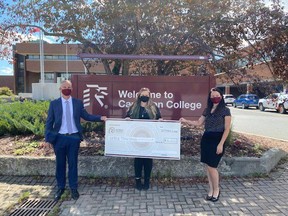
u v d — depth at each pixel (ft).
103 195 13.75
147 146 14.51
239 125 43.45
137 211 12.12
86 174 16.01
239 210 12.27
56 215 11.69
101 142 19.04
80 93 18.93
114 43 22.44
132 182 15.46
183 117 18.81
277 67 22.56
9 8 21.26
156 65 28.07
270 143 23.66
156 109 15.17
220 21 21.47
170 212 12.05
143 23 20.59
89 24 19.63
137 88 18.88
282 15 20.61
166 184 15.19
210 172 13.12
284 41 21.24
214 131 12.91
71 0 19.26
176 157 14.44
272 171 17.34
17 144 18.90
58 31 21.44
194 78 18.67
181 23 21.43
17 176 16.20
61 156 13.55
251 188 14.70
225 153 17.53
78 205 12.66
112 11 18.67
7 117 22.54
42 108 27.22
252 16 21.13
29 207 12.50
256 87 25.16
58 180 13.71
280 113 69.10
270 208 12.48
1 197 13.50
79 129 13.73
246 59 24.11
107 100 18.97
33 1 20.12
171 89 18.79
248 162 16.30
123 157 15.96
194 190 14.42
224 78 26.96
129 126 14.55
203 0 19.60
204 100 18.70
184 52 25.17
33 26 22.08
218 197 13.24
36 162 16.17
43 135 19.97
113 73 25.94
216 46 23.99
